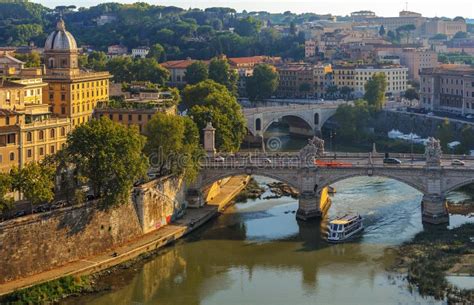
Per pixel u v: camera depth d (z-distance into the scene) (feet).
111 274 526.57
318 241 607.37
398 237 612.70
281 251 582.76
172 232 609.01
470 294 472.44
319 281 516.32
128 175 562.66
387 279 515.09
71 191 588.09
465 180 648.38
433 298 474.90
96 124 565.12
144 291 497.87
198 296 490.49
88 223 542.57
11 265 486.79
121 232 574.15
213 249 589.32
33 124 617.21
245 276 529.45
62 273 503.20
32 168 518.78
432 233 621.72
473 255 557.33
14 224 487.61
